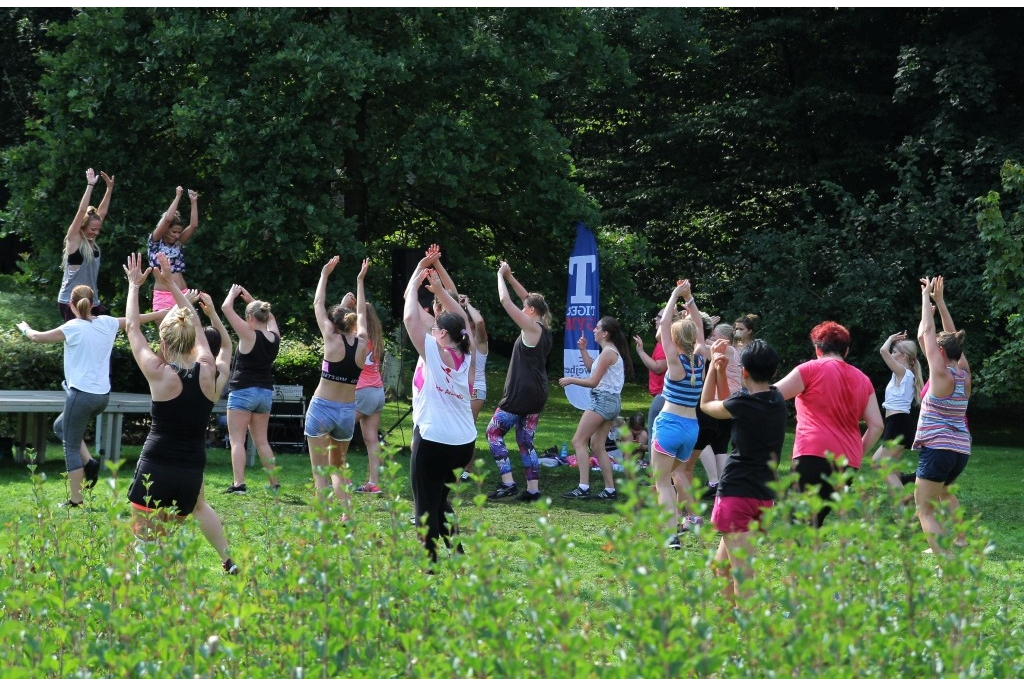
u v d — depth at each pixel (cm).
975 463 1475
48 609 421
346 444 873
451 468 643
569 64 1680
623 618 370
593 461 1262
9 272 3055
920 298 2005
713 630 338
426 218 1677
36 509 523
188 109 1349
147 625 359
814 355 2025
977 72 1988
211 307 826
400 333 1422
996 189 2000
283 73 1395
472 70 1482
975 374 1906
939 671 340
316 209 1395
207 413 608
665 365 1057
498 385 2817
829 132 2375
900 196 2027
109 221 1394
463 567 412
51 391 1306
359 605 386
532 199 1534
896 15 2311
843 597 368
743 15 2492
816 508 371
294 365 1661
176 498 592
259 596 409
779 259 2081
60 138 1396
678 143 2406
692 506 351
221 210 1420
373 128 1501
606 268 1598
